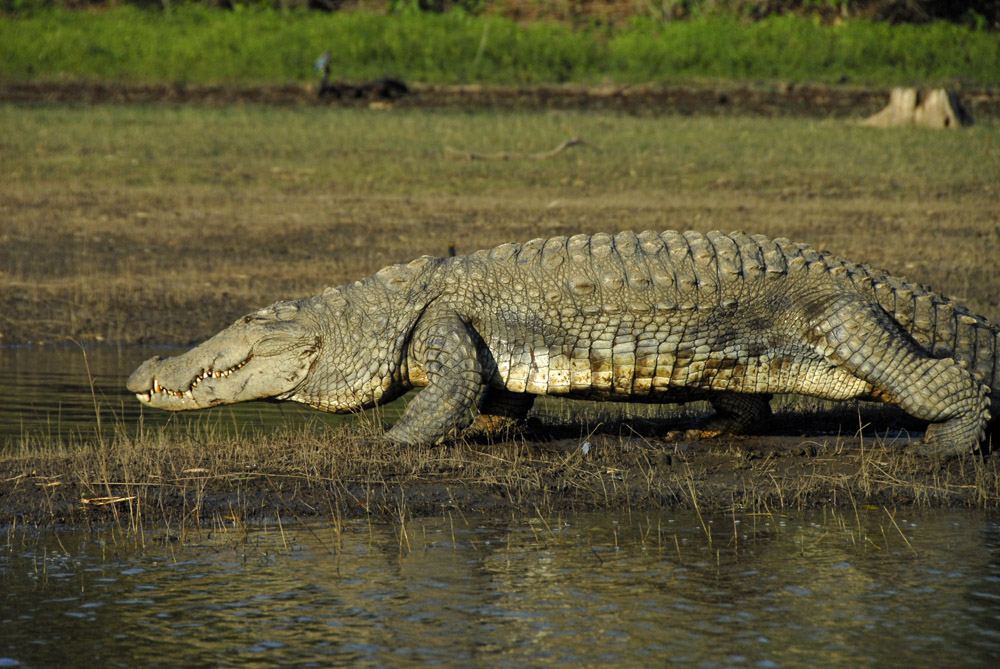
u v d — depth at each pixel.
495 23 137.00
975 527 26.44
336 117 105.00
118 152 88.81
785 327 31.30
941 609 21.48
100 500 26.97
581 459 30.62
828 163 88.94
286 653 19.45
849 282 31.69
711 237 32.28
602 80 122.75
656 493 28.52
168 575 22.97
